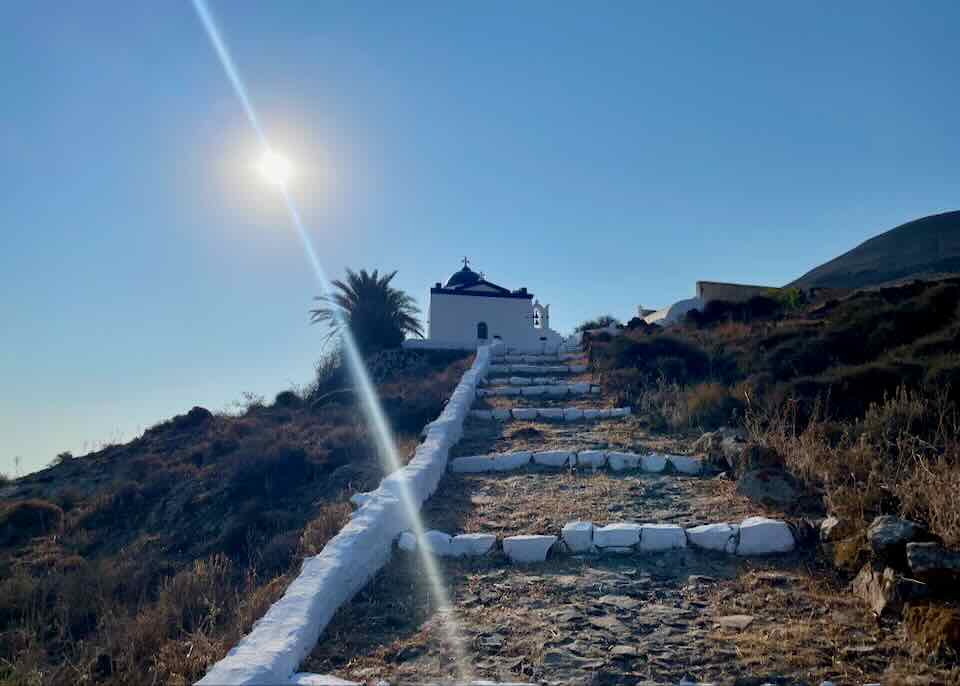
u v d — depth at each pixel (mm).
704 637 4688
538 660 4434
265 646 4305
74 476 15852
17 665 6496
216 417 18562
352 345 24516
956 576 4660
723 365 12742
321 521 7535
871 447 7430
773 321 16031
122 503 12836
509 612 5191
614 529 6445
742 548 6129
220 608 6664
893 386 9219
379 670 4359
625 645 4602
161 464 14875
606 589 5543
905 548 5016
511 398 13023
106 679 5699
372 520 6199
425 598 5492
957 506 5453
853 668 4172
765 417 9008
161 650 5770
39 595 8914
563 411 11570
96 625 7793
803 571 5676
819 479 7094
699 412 10266
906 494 6102
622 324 21547
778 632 4668
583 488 8148
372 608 5316
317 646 4691
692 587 5520
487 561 6250
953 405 8070
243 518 10414
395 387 16938
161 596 7508
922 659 4195
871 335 11711
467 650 4613
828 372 10445
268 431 14453
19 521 12531
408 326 26078
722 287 24391
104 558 10266
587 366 15383
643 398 11625
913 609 4535
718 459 8477
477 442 10305
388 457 11133
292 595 4918
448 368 17578
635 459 8914
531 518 7207
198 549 10133
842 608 4996
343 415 14664
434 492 8219
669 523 6797
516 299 34031
